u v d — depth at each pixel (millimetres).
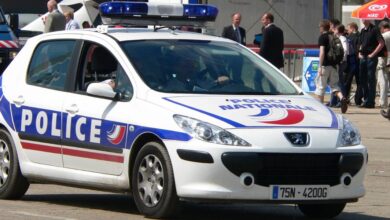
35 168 11430
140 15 12312
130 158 10273
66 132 10992
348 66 26359
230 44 11625
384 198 12492
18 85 11805
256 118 9867
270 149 9609
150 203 10094
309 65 28797
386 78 25156
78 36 11445
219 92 10625
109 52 10992
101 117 10570
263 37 23875
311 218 10961
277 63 24000
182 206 10164
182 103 10055
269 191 9641
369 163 16000
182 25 12625
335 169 9945
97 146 10617
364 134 19953
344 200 10039
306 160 9750
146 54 10883
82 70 11164
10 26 26922
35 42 11953
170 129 9828
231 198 9570
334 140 9945
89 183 10773
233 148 9547
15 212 10797
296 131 9789
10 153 11750
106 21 12367
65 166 11078
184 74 10719
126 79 10656
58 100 11172
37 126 11359
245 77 11039
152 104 10180
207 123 9711
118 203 11758
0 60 25828
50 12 23594
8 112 11758
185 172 9680
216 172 9547
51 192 12836
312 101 10773
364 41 25578
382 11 28516
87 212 10875
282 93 10969
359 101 26422
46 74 11602
